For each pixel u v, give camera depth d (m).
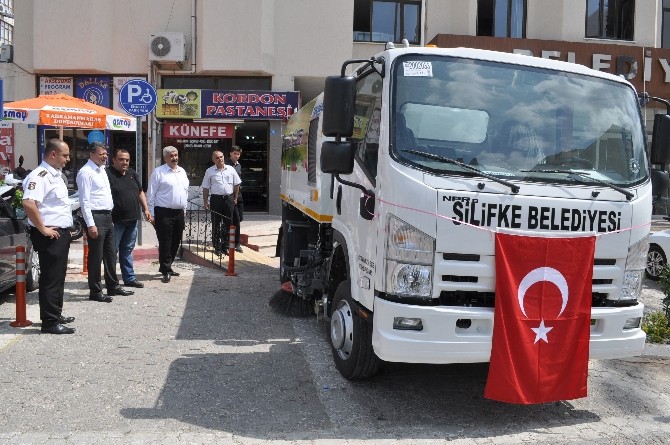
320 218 6.48
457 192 4.31
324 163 4.73
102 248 8.17
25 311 6.95
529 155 4.63
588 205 4.53
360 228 5.00
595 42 20.52
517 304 4.34
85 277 9.71
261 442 4.26
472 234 4.31
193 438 4.29
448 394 5.29
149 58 17.48
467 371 5.88
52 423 4.48
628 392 5.52
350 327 5.30
